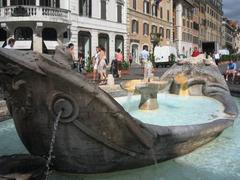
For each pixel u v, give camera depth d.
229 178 6.56
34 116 5.88
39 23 36.38
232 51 133.62
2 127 10.26
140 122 6.23
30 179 5.48
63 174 6.46
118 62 24.47
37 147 6.20
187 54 85.06
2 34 38.25
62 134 5.94
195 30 93.56
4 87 5.73
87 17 43.28
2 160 5.91
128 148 6.32
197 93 12.53
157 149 6.75
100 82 18.03
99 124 5.95
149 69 15.77
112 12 48.44
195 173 6.75
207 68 13.56
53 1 38.31
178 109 10.27
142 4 57.31
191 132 7.29
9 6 36.44
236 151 7.95
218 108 10.20
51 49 37.12
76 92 5.72
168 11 69.44
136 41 55.47
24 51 5.73
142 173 6.74
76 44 41.38
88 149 6.10
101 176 6.49
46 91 5.70
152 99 10.45
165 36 68.06
